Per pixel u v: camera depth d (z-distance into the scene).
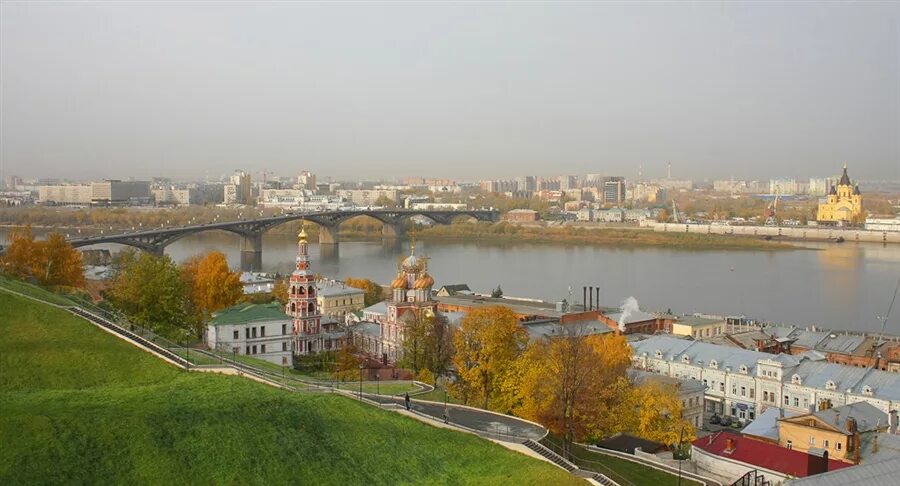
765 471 98.12
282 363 163.38
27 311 102.25
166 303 144.75
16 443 67.94
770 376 153.75
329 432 81.44
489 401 127.88
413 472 78.31
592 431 116.56
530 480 78.12
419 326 157.38
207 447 73.38
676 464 102.75
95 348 96.31
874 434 109.19
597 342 146.25
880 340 198.12
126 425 73.31
